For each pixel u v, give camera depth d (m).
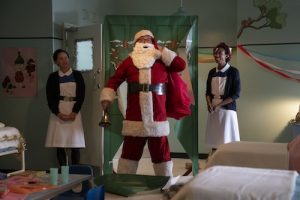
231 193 1.57
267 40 5.82
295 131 5.37
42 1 5.36
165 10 6.88
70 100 4.76
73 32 5.43
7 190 2.33
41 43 5.38
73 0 5.75
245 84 5.93
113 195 2.34
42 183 2.56
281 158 2.87
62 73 4.80
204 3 6.66
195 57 4.58
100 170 5.04
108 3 6.77
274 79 5.82
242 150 2.99
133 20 4.60
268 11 5.79
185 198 1.63
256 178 1.72
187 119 4.62
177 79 3.80
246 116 5.92
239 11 5.93
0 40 5.50
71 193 2.76
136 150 3.55
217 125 4.53
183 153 6.80
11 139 4.32
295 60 5.72
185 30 4.56
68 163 5.12
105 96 3.66
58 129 4.77
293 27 5.71
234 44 6.54
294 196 1.55
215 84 4.58
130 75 3.62
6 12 5.47
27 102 5.47
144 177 2.61
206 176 1.77
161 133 3.52
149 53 3.62
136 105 3.55
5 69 5.50
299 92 5.73
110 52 4.64
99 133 5.07
